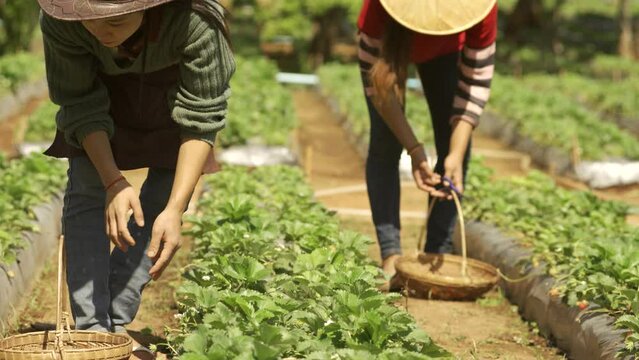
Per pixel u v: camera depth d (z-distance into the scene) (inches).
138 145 166.7
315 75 1056.8
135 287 170.9
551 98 670.5
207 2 148.3
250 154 426.6
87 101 154.3
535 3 1358.3
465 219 295.6
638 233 257.0
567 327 203.2
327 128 651.5
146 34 148.7
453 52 239.1
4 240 223.6
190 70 150.2
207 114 152.0
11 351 138.8
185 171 151.9
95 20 138.6
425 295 239.5
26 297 228.1
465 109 231.5
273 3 1170.6
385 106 226.7
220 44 150.6
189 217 229.9
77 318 165.2
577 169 472.7
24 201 263.0
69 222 166.6
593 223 279.0
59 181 309.9
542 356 201.9
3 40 957.8
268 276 188.7
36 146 442.3
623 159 476.7
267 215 247.9
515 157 552.1
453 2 215.6
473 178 329.7
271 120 494.3
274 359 135.2
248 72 753.0
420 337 151.9
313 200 299.0
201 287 166.9
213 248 211.2
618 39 1400.1
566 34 1496.1
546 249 239.1
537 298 223.8
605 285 197.2
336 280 177.3
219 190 311.6
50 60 151.6
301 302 167.0
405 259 245.6
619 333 182.9
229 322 149.8
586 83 874.8
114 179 150.2
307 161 417.7
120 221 147.0
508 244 261.1
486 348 204.8
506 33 1368.1
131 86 161.5
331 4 1093.8
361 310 153.8
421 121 531.8
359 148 539.2
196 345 137.0
